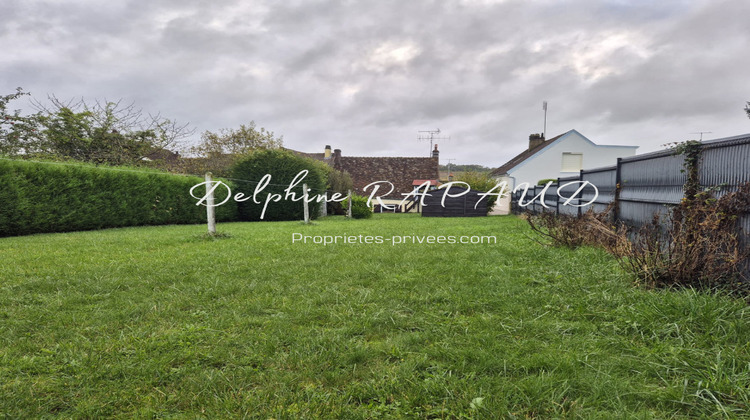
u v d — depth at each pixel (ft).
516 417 6.00
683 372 7.27
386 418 6.06
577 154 94.22
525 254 21.36
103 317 10.55
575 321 10.34
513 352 8.23
